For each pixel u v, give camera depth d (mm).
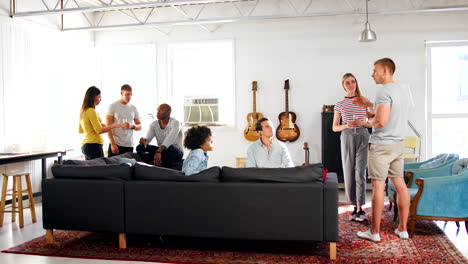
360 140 4512
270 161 4188
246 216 3467
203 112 7484
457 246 3809
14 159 5121
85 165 3900
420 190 4004
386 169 3855
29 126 6055
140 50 7668
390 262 3336
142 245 3861
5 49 5656
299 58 7074
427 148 6820
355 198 4652
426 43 6746
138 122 6016
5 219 5066
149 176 3693
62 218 3801
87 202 3736
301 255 3529
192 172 3729
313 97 7047
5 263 3445
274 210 3424
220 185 3496
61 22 6809
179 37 7477
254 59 7219
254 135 7121
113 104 5777
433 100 6891
